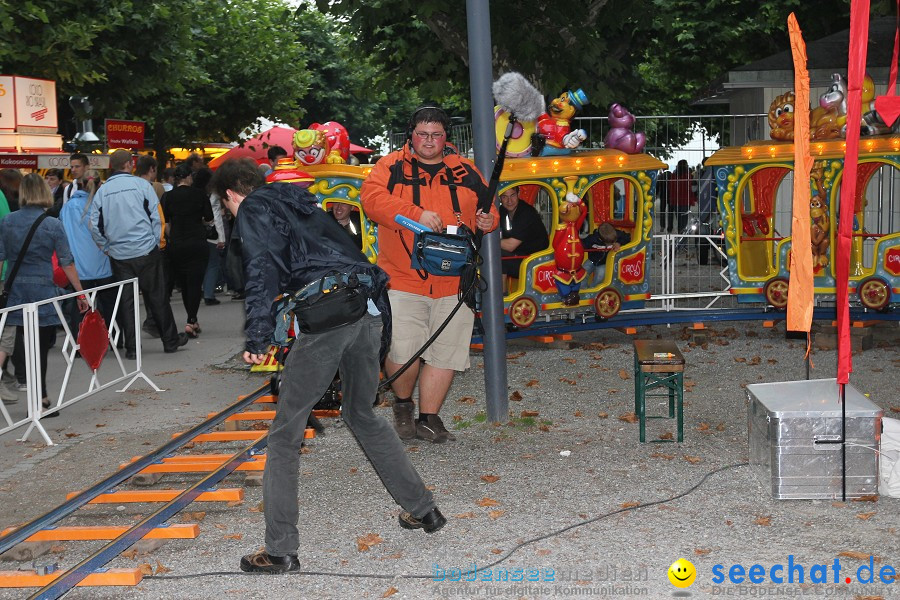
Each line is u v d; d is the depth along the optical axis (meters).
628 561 5.00
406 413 7.53
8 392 9.24
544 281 10.95
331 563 5.12
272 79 38.28
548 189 10.77
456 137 14.90
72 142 23.56
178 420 8.78
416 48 18.34
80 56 22.05
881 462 5.86
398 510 5.93
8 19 18.77
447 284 7.27
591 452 7.07
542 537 5.39
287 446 4.97
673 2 23.88
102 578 4.84
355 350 5.01
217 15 35.09
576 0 14.91
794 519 5.57
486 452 7.14
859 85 5.79
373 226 10.76
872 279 10.88
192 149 34.91
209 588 4.84
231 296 18.16
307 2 15.43
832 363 10.13
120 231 11.63
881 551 5.05
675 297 11.84
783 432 5.86
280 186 5.04
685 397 8.81
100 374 11.05
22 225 8.98
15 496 6.70
